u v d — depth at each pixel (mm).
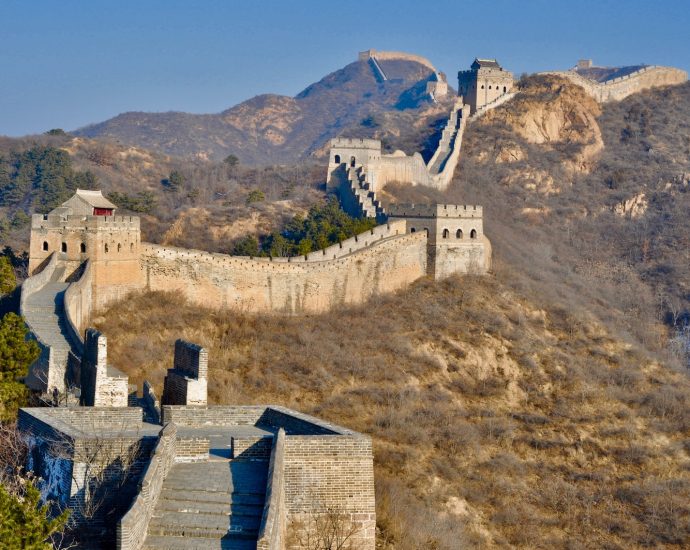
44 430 37156
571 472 97188
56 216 98875
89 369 54688
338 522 36625
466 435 96250
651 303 167750
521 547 82750
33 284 87625
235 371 98500
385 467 88062
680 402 115625
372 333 113375
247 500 32812
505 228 181375
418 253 130000
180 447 36125
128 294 101875
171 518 31625
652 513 90938
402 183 178875
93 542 33812
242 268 110562
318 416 94125
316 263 116562
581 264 182625
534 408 110188
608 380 117938
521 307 130750
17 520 30703
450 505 85312
